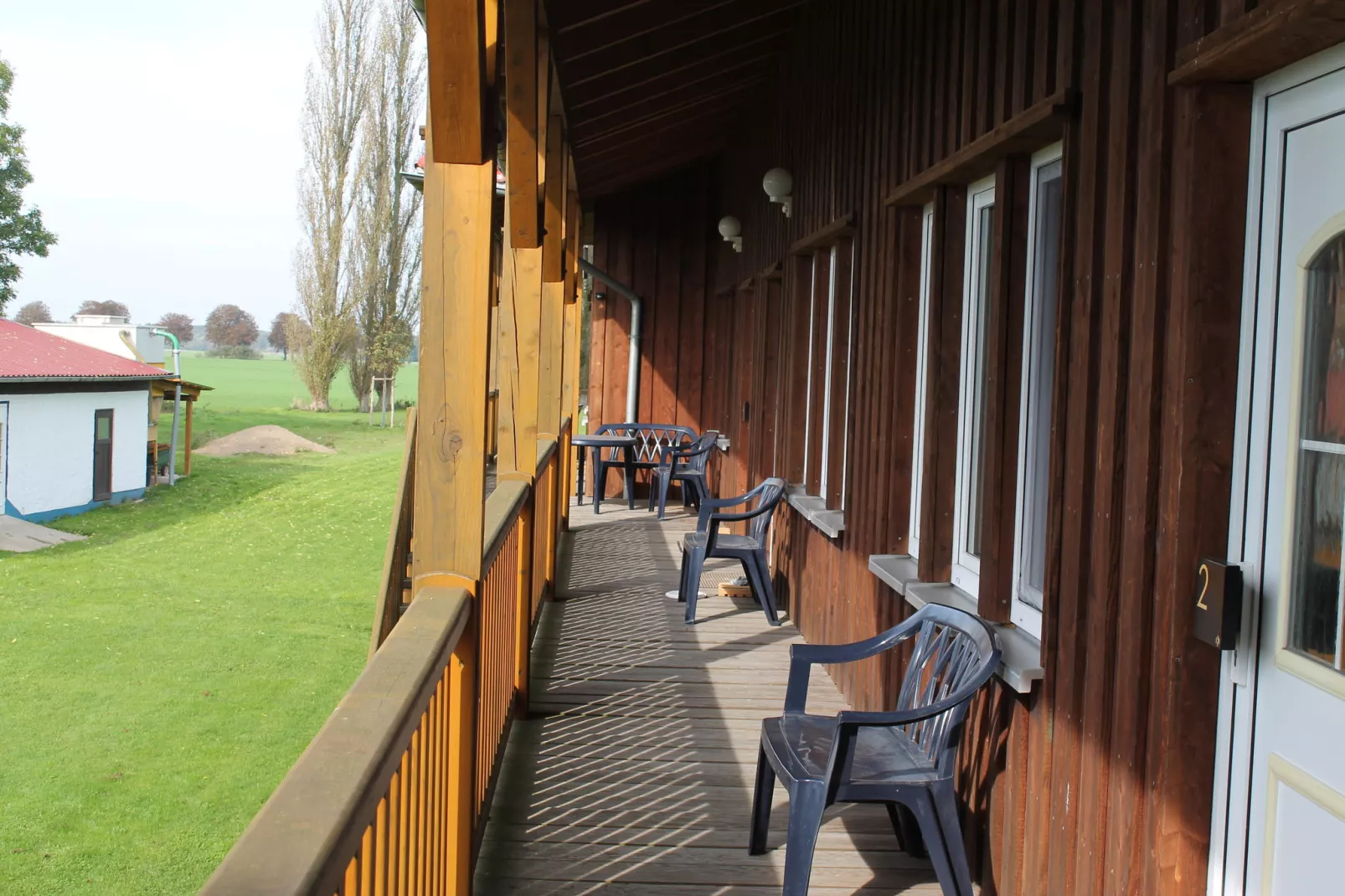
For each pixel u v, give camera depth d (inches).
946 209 128.5
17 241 1425.9
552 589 241.6
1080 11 89.2
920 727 106.2
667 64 227.1
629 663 188.5
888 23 154.3
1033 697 94.6
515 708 157.5
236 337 4005.9
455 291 86.7
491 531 116.5
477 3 78.0
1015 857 96.4
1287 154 66.2
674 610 231.6
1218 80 68.9
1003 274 107.7
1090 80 86.4
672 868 110.2
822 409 212.2
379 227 1700.3
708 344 423.8
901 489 145.7
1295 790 63.5
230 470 1328.7
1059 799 87.8
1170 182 73.1
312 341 1817.2
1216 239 69.5
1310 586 63.4
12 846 265.4
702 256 423.2
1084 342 85.9
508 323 165.5
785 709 113.9
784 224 246.5
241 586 666.8
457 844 88.6
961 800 112.8
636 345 421.1
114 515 967.0
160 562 748.6
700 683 177.0
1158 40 74.4
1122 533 78.7
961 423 128.8
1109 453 80.4
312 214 1692.9
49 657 480.4
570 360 345.4
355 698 57.7
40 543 805.9
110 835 274.7
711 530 219.5
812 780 94.8
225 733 371.9
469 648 88.1
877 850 115.6
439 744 77.8
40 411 914.7
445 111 82.0
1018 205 107.8
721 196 403.9
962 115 119.6
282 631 542.9
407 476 251.9
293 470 1347.2
